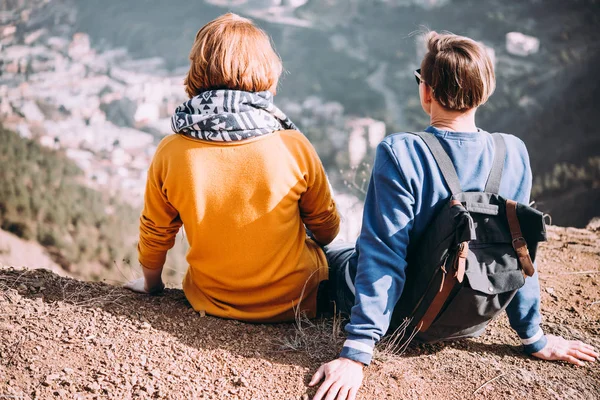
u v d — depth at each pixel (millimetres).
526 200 1849
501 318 2371
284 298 2113
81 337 1942
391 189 1765
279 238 1992
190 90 2000
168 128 90438
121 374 1781
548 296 2611
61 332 1960
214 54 1891
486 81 1761
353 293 2055
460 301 1754
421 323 1856
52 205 29062
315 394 1736
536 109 76500
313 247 2223
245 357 1917
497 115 76625
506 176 1812
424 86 1879
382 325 1753
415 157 1770
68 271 22875
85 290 2301
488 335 2223
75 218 28938
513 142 1870
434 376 1904
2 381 1694
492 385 1878
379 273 1760
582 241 3404
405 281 1862
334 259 2252
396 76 114250
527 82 85375
